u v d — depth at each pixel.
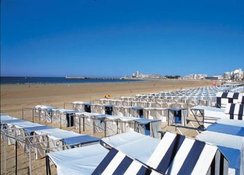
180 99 28.69
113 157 6.54
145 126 15.29
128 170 6.00
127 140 9.58
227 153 7.73
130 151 8.32
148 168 5.84
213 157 5.73
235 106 15.89
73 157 7.83
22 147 13.90
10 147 14.45
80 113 19.39
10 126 15.16
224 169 6.07
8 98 42.34
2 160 12.30
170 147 6.57
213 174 5.74
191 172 5.68
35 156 12.38
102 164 6.50
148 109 21.20
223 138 9.16
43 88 70.00
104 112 23.12
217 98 21.34
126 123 16.05
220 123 12.28
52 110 22.45
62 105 33.44
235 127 11.46
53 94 51.22
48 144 11.68
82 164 7.29
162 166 6.19
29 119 23.91
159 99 29.98
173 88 81.12
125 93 56.56
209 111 16.83
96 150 8.53
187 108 20.84
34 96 46.28
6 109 30.22
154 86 96.00
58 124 21.58
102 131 18.36
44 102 37.03
